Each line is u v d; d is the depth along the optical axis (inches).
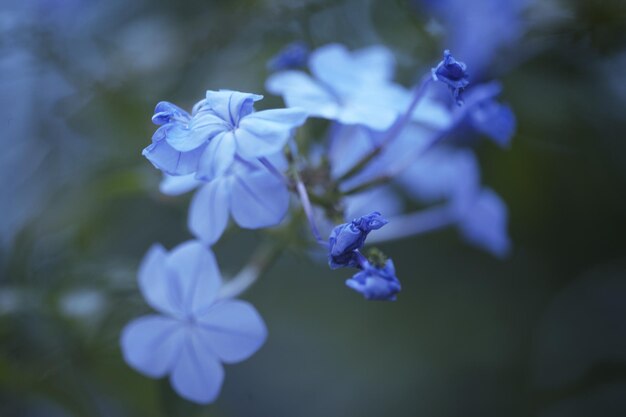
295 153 9.7
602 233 12.9
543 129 12.2
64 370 11.3
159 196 11.2
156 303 9.4
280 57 10.4
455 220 11.5
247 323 9.1
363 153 10.1
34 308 11.2
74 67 13.1
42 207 12.1
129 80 12.8
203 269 9.2
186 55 12.6
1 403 12.2
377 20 12.2
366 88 10.1
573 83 12.0
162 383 9.9
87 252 11.8
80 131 12.8
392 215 11.5
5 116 13.7
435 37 12.2
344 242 8.4
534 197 12.7
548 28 12.0
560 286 13.7
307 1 12.1
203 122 8.5
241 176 9.1
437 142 10.2
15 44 13.0
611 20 11.8
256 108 11.7
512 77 12.1
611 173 12.4
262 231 10.0
